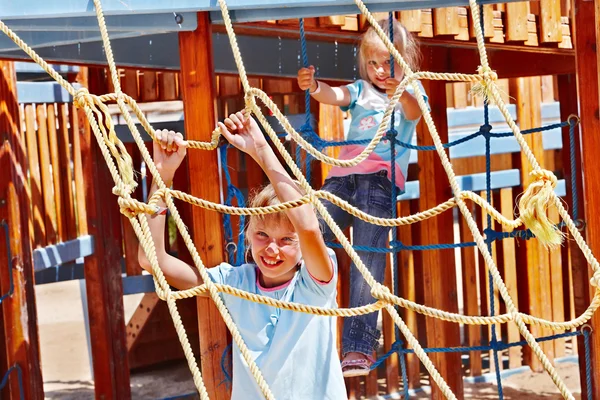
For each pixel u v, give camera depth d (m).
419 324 7.00
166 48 4.71
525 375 7.23
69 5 2.96
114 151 2.54
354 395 6.64
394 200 3.74
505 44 4.77
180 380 7.20
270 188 2.81
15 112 5.07
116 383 6.45
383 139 3.79
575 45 3.18
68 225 6.30
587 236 3.17
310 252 2.64
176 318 2.25
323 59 5.32
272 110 2.64
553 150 8.64
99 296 6.37
